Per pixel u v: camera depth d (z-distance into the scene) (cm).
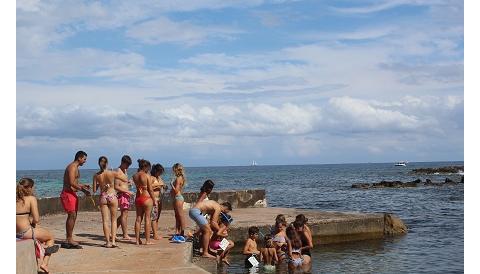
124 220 1175
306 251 1260
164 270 859
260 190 2103
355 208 3394
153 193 1134
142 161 1134
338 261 1307
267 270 1178
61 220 1612
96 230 1345
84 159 1076
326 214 1769
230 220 1252
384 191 5694
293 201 4238
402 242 1616
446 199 4069
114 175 1130
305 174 14888
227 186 8344
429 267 1230
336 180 9888
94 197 1908
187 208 1927
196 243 1256
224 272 1152
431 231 1891
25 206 820
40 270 812
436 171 11775
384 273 1161
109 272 843
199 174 16938
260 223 1515
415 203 3700
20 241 710
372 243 1599
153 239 1188
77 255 982
